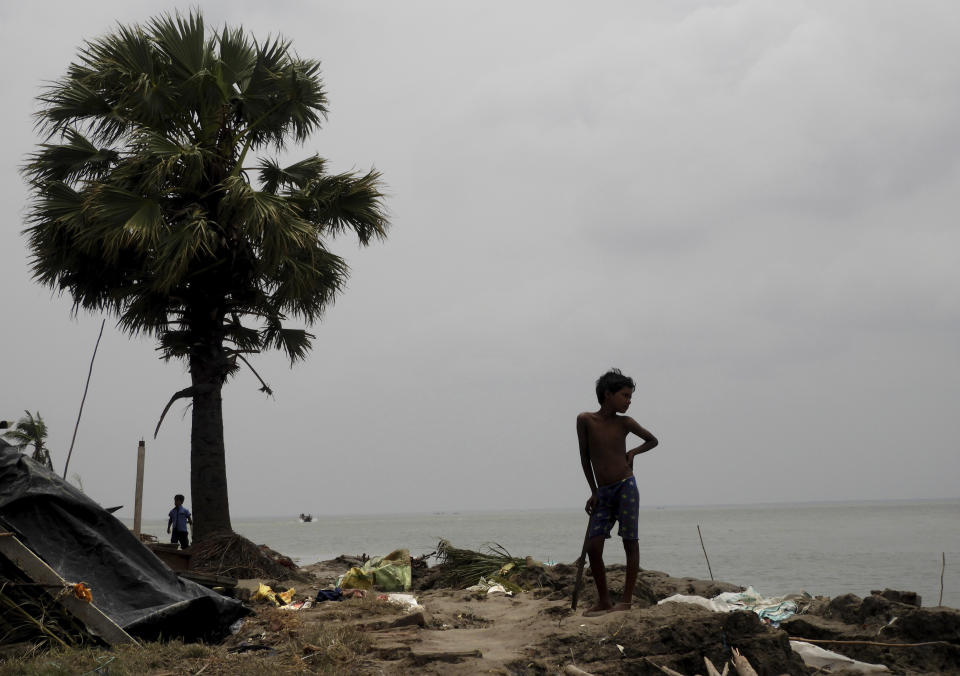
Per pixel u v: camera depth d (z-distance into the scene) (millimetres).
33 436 16703
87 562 6340
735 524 102812
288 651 5633
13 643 5781
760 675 5129
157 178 12062
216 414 13141
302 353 15438
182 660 5359
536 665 5199
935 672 5438
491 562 10703
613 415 6707
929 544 43844
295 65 13805
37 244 12656
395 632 6289
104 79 12805
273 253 12680
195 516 12766
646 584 7805
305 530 112000
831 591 19469
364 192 14062
